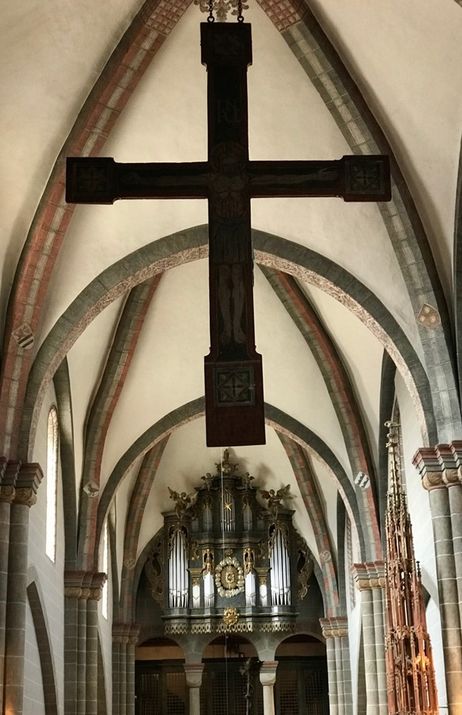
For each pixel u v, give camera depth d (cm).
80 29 1753
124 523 3509
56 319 2084
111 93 1855
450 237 1900
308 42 1808
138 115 1948
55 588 2527
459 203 1848
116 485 2939
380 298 2078
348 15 1747
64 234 1967
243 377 1103
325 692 3903
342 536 3381
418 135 1842
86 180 1231
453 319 1934
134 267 2150
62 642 2594
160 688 3903
